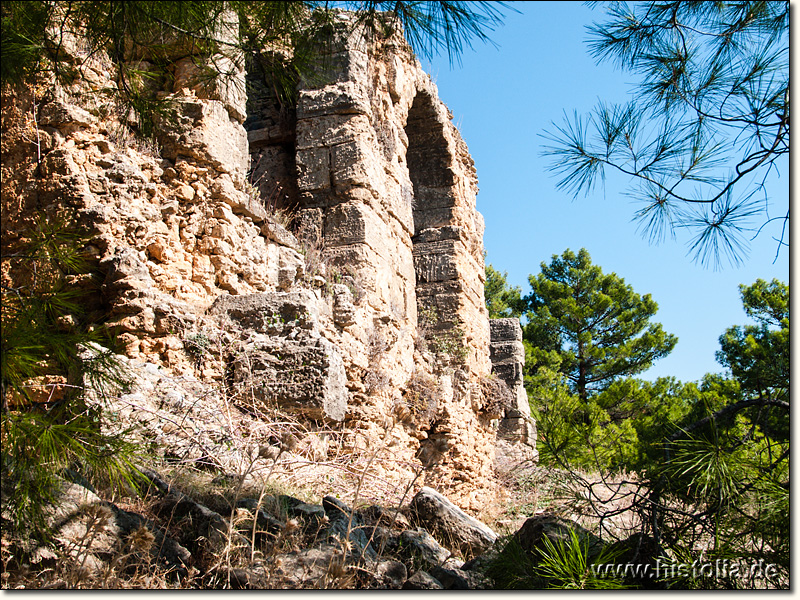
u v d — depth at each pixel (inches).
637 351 1186.0
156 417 262.4
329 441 346.9
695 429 181.0
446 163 623.2
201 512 199.8
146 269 305.7
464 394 557.6
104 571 171.9
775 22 204.1
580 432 206.7
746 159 209.5
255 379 321.4
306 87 486.9
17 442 156.7
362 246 458.0
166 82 352.2
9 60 183.2
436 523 262.2
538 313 1245.1
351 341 400.5
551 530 205.6
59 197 304.8
